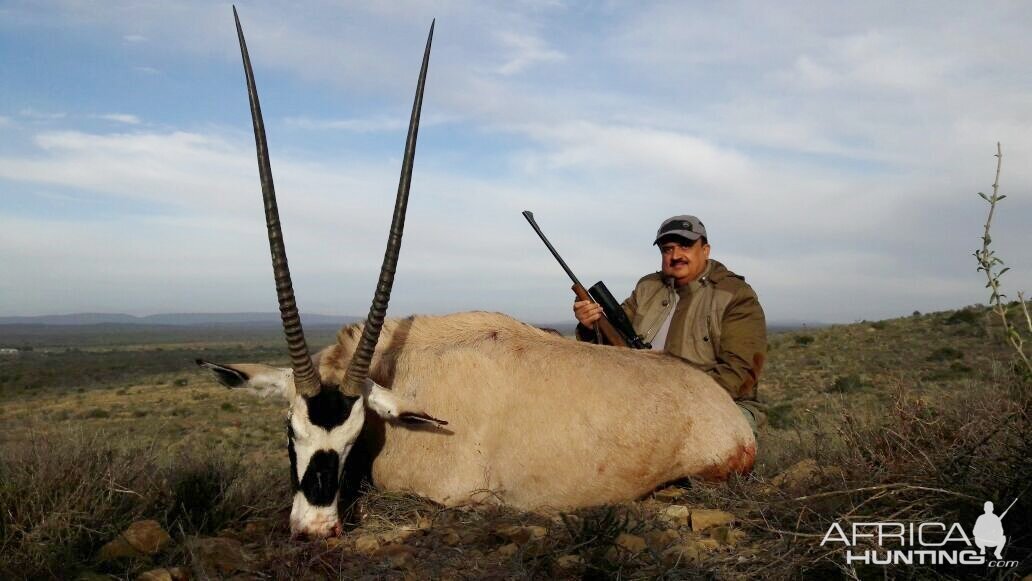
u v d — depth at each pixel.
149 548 4.26
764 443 7.42
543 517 4.84
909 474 4.45
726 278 6.11
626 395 5.11
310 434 4.60
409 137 5.04
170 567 3.96
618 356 5.38
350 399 4.71
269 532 4.80
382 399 4.97
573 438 5.04
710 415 5.24
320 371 5.20
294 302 4.67
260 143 4.83
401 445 5.27
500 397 5.19
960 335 30.72
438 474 5.16
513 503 5.11
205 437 23.00
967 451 4.35
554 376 5.19
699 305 6.10
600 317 6.37
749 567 3.76
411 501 5.20
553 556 4.02
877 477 4.49
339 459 4.62
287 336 4.66
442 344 5.52
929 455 4.57
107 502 4.65
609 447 5.04
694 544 4.14
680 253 6.17
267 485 5.56
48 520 4.29
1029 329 3.44
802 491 4.68
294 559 4.06
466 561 4.09
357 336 5.51
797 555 3.76
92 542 4.37
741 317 5.94
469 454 5.14
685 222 6.18
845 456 5.24
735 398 6.00
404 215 4.77
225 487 5.27
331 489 4.55
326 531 4.45
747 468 5.37
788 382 27.02
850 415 5.83
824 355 31.92
